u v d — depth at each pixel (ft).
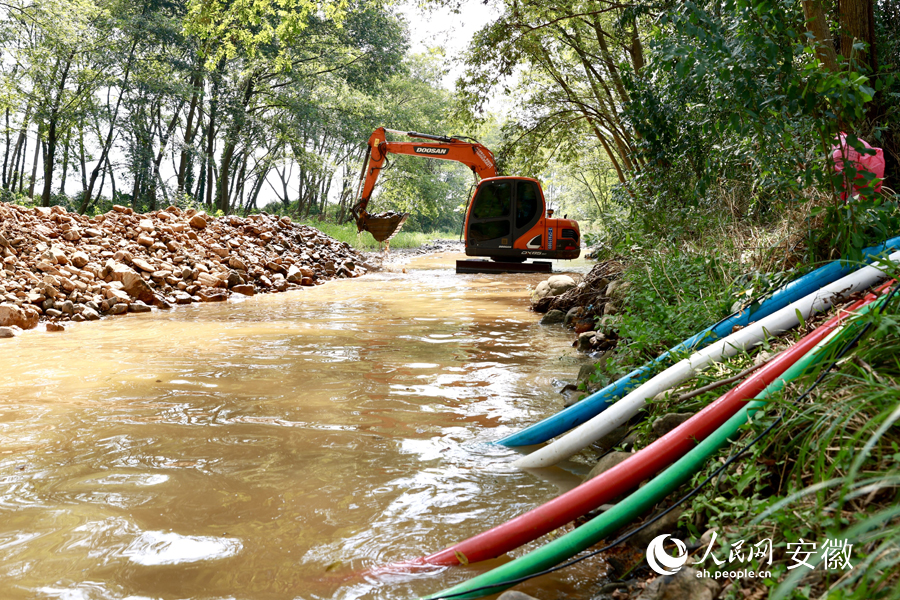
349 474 10.32
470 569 7.47
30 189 104.63
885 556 5.21
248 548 7.84
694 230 23.17
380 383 16.25
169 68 94.84
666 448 8.24
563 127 62.28
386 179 132.67
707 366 11.00
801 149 14.98
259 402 14.39
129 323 26.30
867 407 6.80
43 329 24.41
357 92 109.19
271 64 97.35
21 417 13.00
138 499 9.18
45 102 87.25
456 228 254.27
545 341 22.66
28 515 8.60
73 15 82.53
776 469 7.41
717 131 19.31
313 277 46.60
